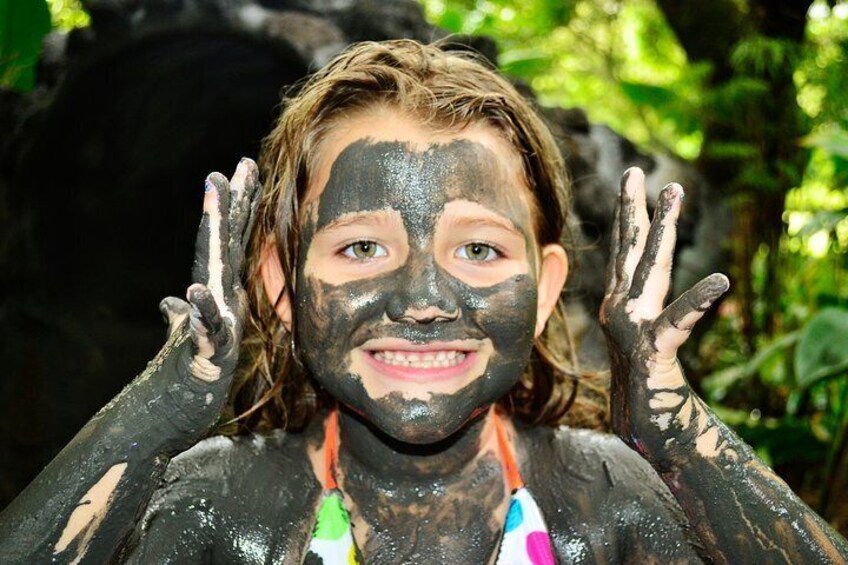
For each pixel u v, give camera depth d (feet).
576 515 5.20
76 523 4.41
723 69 16.63
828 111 15.97
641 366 4.62
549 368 6.16
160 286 16.55
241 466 5.27
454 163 4.97
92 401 15.11
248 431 5.74
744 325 16.22
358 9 11.59
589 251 11.21
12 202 13.41
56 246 14.37
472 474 5.34
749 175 15.60
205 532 5.01
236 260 4.58
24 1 10.60
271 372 5.75
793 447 12.47
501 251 5.02
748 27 16.17
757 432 12.44
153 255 16.24
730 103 15.99
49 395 14.57
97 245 15.10
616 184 12.36
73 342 14.76
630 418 4.72
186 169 15.58
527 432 5.67
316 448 5.42
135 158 14.43
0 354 14.15
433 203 4.87
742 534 4.65
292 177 5.25
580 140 12.35
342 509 5.14
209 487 5.13
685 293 4.51
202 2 11.69
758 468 4.75
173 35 11.98
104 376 15.31
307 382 5.64
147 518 4.98
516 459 5.48
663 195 4.74
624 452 5.49
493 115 5.24
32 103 12.70
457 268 4.94
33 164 13.19
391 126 5.06
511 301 4.93
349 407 5.05
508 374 4.98
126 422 4.51
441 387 4.84
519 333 4.98
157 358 4.80
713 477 4.68
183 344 4.60
